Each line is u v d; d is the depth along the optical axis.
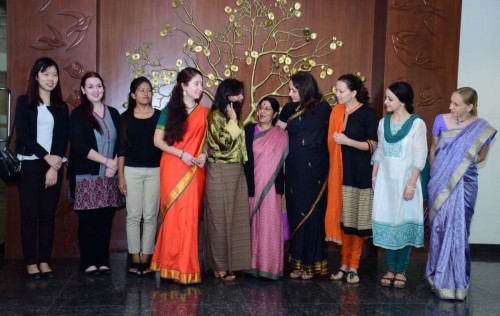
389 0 4.53
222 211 3.53
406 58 4.57
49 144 3.59
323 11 4.73
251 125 3.73
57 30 4.27
